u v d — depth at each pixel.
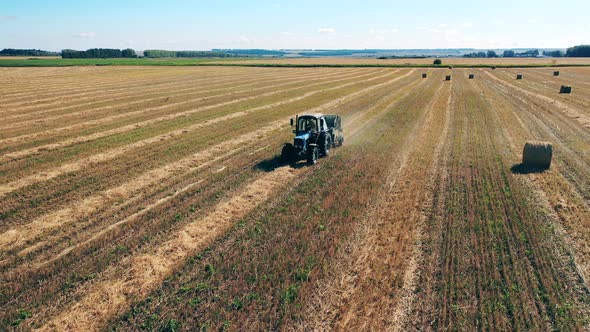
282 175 15.33
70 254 9.70
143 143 20.67
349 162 16.88
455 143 19.81
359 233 10.48
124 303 8.02
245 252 9.66
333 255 9.41
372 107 31.58
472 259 9.10
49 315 7.72
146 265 9.27
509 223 10.91
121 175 15.73
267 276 8.62
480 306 7.56
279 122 26.05
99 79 57.78
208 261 9.38
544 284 8.19
